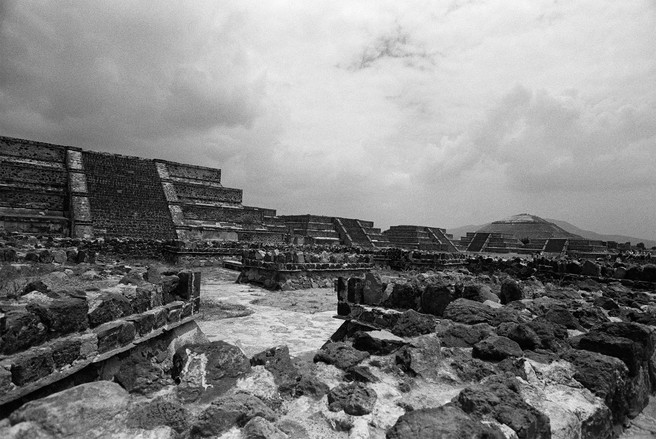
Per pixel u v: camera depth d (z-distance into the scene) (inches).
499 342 234.1
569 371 212.7
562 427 163.8
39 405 131.0
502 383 188.2
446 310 302.8
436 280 394.9
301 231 2086.6
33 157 1299.2
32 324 169.3
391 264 1321.4
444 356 230.4
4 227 1078.4
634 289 577.6
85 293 228.2
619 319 335.6
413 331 268.2
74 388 143.8
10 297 221.3
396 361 222.4
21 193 1170.6
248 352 321.4
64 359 176.4
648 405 243.8
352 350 237.0
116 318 224.4
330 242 2075.5
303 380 197.6
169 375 213.0
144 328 241.6
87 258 548.7
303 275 808.3
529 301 350.0
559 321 298.7
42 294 222.2
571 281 713.6
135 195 1401.3
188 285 314.0
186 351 208.7
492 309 297.4
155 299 273.0
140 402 170.2
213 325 436.5
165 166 1576.0
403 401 182.1
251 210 1669.5
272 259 796.6
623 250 2110.0
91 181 1332.4
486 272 999.0
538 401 184.1
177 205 1459.2
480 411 158.2
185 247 1108.5
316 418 173.0
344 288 381.1
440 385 205.6
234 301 613.9
